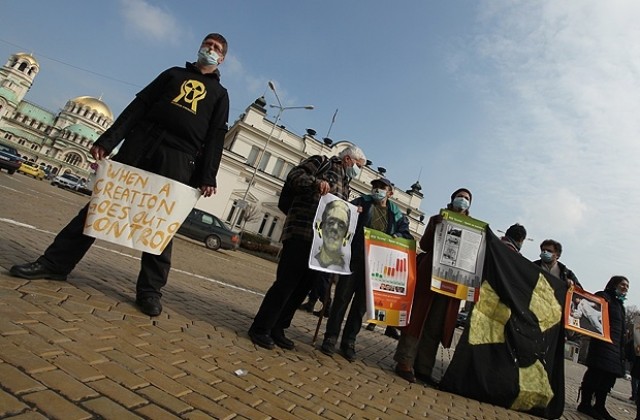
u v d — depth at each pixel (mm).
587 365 5680
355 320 4477
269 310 3668
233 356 3078
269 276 14359
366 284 4203
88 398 1830
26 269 3115
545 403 4438
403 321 4363
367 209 4656
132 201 3234
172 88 3344
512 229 5398
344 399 2955
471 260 4562
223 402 2230
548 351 4609
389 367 4734
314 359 3881
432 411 3379
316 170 3992
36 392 1742
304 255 3738
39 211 9492
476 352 4309
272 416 2250
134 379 2154
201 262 10594
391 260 4438
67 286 3309
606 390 5668
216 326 3791
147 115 3354
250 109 40031
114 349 2441
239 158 38094
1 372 1800
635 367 5758
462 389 4215
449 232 4594
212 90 3465
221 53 3506
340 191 4102
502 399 4301
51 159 99812
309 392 2865
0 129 96562
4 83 99875
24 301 2676
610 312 5605
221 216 37375
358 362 4453
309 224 3799
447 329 4500
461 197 4770
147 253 3443
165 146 3324
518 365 4402
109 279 4102
